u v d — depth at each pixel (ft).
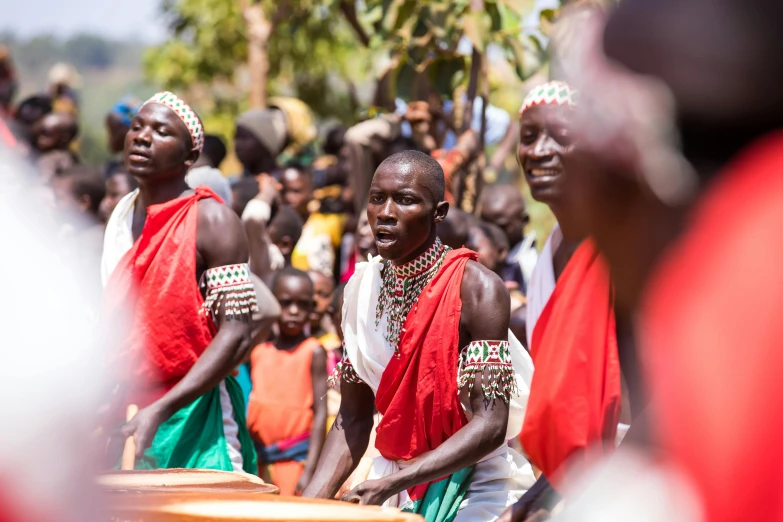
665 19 5.41
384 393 15.93
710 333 5.14
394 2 29.12
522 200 31.60
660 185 5.41
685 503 5.22
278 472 25.91
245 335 19.53
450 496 15.80
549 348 12.73
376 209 15.58
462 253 15.72
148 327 19.27
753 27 5.29
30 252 7.04
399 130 31.27
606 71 5.58
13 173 7.43
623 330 12.65
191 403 19.44
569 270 12.83
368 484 14.58
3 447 6.61
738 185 5.44
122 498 12.06
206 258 19.69
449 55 29.68
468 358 15.35
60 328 7.01
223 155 30.99
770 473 4.94
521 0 28.45
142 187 20.15
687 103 5.40
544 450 12.66
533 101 15.62
